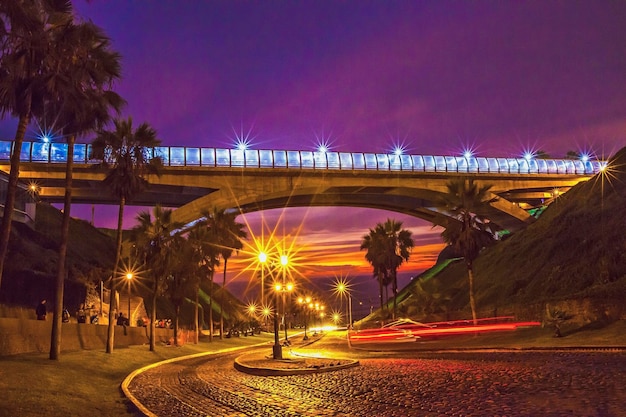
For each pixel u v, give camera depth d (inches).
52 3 732.0
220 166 3235.7
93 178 2901.1
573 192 2379.4
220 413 517.3
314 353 1582.2
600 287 1317.7
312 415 475.8
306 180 3469.5
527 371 701.9
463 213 1660.9
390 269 2935.5
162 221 1617.9
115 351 1285.7
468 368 805.9
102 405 585.9
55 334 906.1
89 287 2492.6
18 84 711.7
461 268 3376.0
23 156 2751.0
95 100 924.6
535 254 2079.2
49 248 2645.2
